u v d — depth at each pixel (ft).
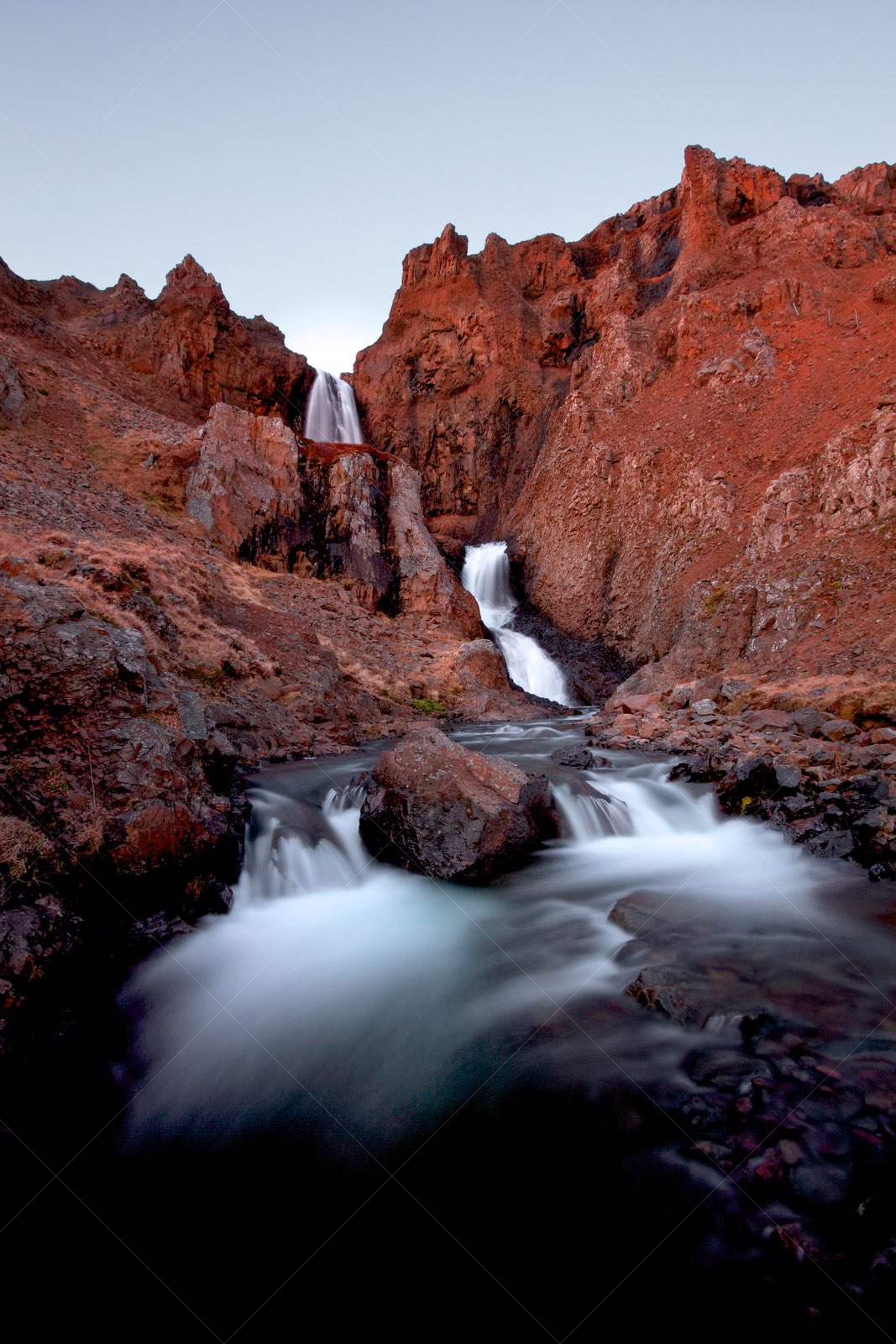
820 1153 11.18
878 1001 15.70
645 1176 11.27
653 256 144.25
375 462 93.35
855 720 40.11
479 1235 10.61
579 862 27.30
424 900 23.91
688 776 37.17
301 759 39.04
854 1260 9.38
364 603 81.92
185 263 126.31
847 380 78.74
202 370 119.24
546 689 91.71
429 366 150.71
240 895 22.62
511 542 121.39
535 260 157.48
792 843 26.96
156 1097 14.29
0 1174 11.44
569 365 144.05
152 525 65.10
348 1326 9.41
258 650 50.88
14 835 16.89
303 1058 15.49
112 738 20.83
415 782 26.23
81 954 16.05
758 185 129.18
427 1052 15.42
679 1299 9.21
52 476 63.00
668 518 86.38
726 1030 14.82
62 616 22.62
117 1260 10.49
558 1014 16.42
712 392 94.12
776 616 59.72
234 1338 9.34
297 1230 11.00
